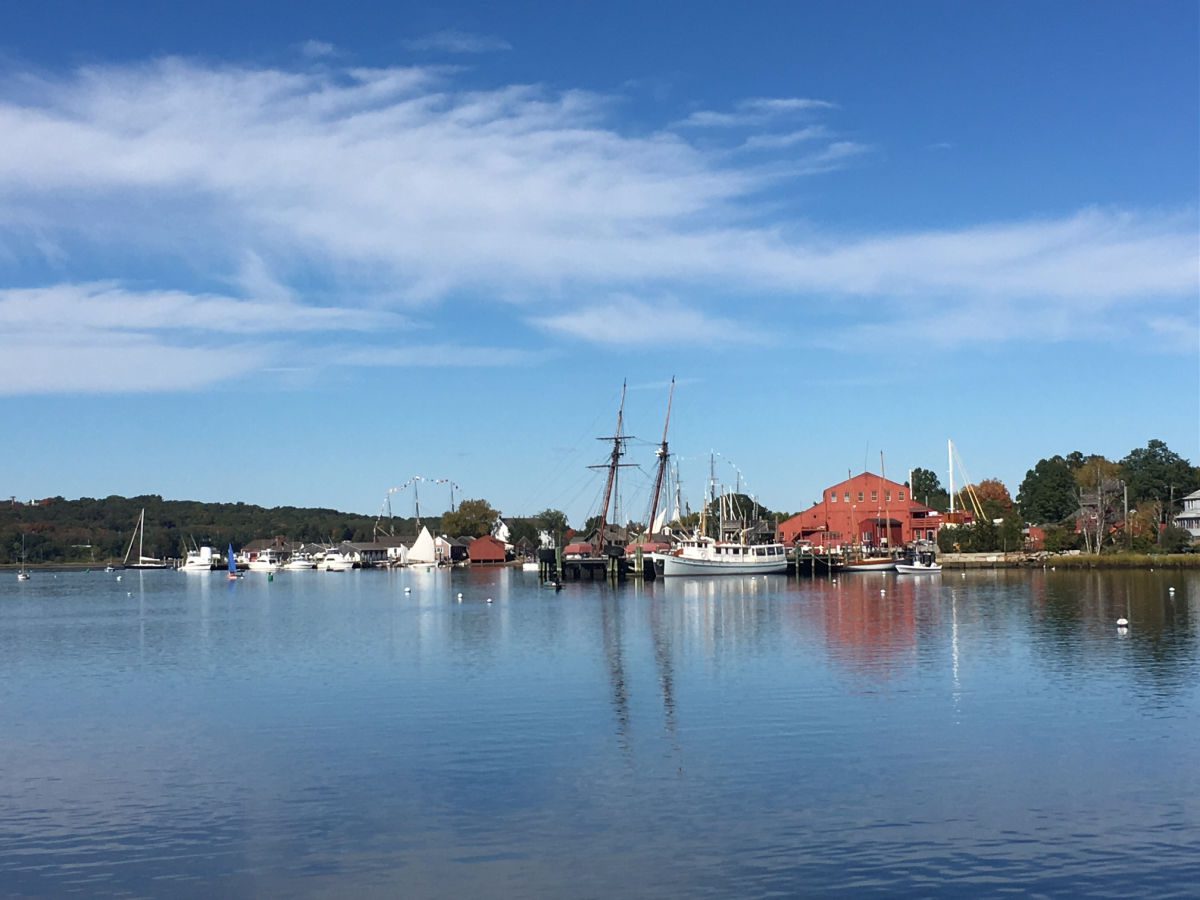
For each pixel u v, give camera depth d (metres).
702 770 37.25
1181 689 51.66
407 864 28.75
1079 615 90.06
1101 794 33.88
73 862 29.42
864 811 32.41
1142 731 42.53
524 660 66.62
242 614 117.50
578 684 55.88
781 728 43.69
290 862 29.11
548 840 30.33
